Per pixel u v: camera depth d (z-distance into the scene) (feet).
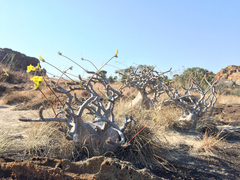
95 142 9.70
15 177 7.57
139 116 14.02
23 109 22.56
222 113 27.58
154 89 22.02
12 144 10.02
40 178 7.48
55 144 10.19
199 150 13.52
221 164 11.41
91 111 11.22
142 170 7.77
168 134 16.65
